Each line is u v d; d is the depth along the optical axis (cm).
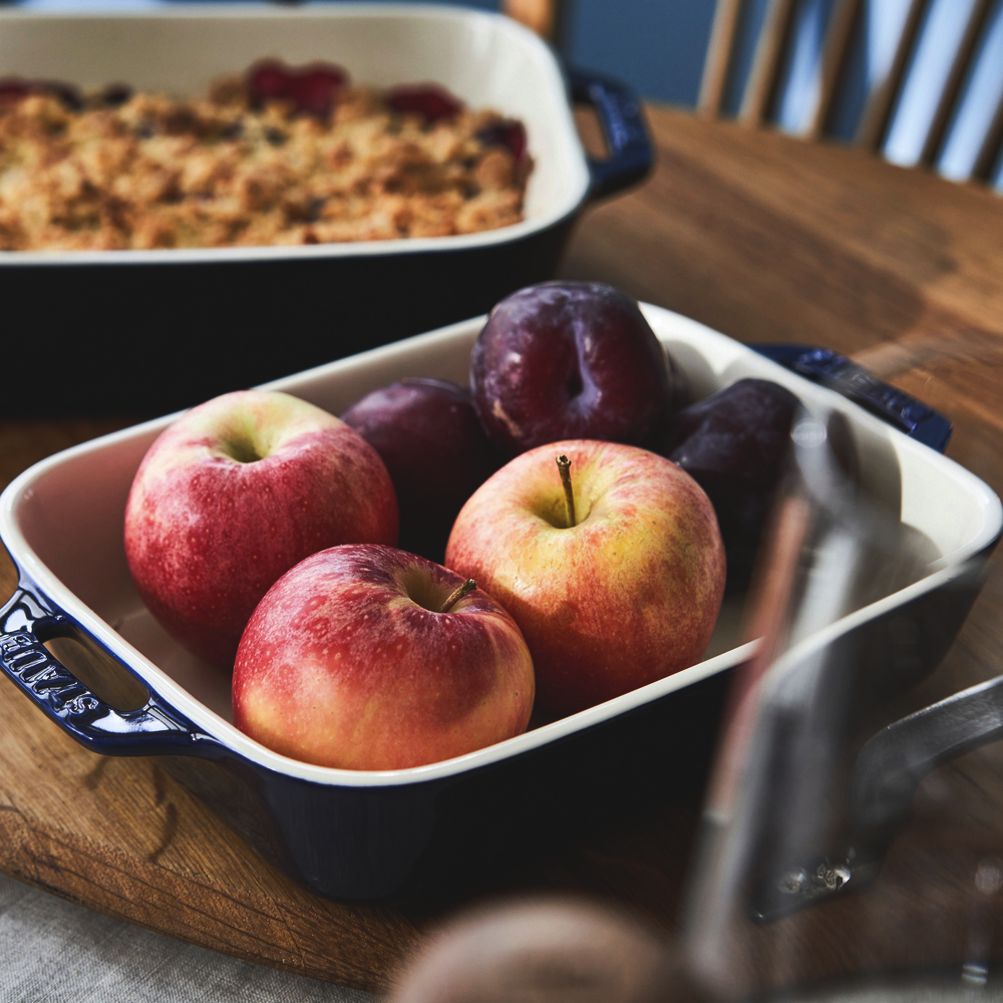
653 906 45
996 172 118
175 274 68
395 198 99
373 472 52
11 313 69
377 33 111
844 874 25
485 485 50
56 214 93
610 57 223
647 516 46
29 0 211
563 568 46
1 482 69
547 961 24
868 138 123
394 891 43
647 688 41
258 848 45
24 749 51
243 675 43
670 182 100
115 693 50
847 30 119
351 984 44
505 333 54
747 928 25
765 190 100
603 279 87
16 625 46
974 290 88
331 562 44
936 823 24
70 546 55
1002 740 25
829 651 24
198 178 99
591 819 46
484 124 108
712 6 209
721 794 29
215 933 46
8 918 50
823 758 25
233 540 49
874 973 24
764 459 55
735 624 57
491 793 40
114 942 49
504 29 108
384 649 41
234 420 52
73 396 74
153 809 49
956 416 48
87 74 111
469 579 46
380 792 38
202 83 113
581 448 50
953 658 26
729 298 86
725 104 129
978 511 50
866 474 54
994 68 173
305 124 109
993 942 24
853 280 89
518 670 43
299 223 96
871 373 57
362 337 74
